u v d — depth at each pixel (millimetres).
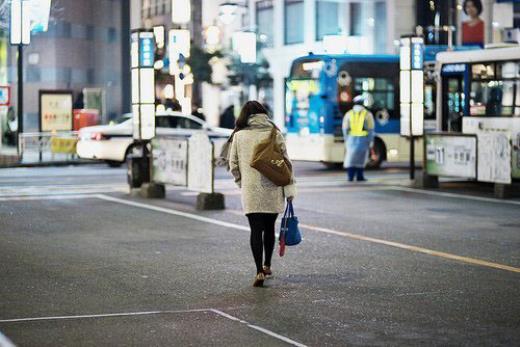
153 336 14242
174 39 48562
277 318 15539
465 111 40688
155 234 25250
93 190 37250
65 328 14695
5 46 71562
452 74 41969
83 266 20391
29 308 16141
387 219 28562
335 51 53188
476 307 16391
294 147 50969
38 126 65188
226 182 41938
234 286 18297
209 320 15352
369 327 14914
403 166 54000
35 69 70688
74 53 71062
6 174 46750
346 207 31688
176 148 32719
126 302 16719
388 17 74312
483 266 20594
